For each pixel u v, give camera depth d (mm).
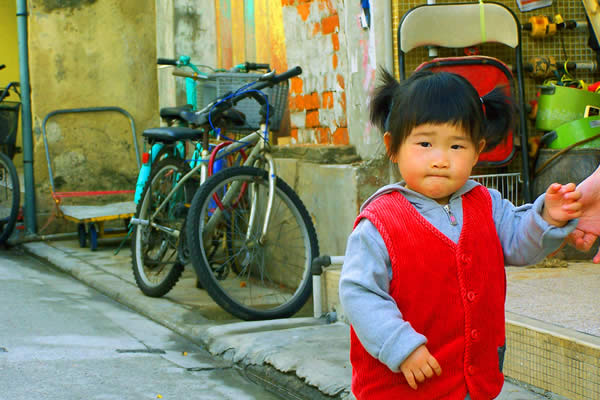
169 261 4664
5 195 7359
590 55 4816
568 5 4797
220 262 4645
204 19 7164
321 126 5305
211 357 3660
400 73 4379
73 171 7516
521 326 2953
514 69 4664
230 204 4484
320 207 4816
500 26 4453
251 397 3086
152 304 4586
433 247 1716
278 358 3344
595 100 4512
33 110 7328
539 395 2846
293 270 5000
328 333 3764
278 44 6016
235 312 4039
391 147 1805
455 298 1718
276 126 4664
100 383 3121
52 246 6938
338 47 5000
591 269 4102
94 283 5293
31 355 3449
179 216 4656
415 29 4363
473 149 1735
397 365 1605
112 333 3998
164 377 3277
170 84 7277
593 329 2865
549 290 3586
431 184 1712
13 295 4809
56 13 7375
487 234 1776
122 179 7699
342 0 4914
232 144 4512
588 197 1645
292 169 5141
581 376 2688
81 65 7488
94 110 7512
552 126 4527
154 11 7742
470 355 1729
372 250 1729
